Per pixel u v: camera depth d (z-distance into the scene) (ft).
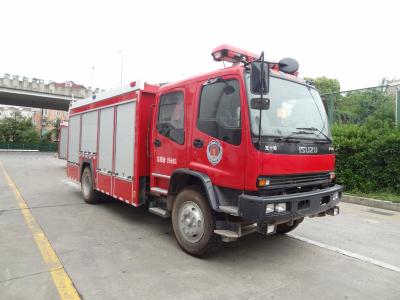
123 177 20.74
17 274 12.98
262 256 15.65
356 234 19.77
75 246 16.39
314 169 14.99
